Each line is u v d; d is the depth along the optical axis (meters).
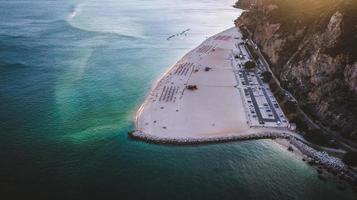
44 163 80.25
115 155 84.50
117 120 102.62
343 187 73.19
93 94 121.38
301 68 114.19
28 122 99.38
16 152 84.38
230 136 92.12
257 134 92.88
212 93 121.50
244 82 131.88
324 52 103.56
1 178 74.25
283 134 92.88
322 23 115.62
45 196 69.38
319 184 74.50
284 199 70.56
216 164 81.56
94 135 93.50
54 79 134.25
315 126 94.44
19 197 68.75
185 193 71.81
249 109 107.69
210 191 72.56
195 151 86.62
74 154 84.31
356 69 89.75
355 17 100.50
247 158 83.88
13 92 119.69
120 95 121.31
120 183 74.31
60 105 111.25
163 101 114.50
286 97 112.62
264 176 77.38
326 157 82.00
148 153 85.56
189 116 103.81
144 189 72.62
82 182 74.12
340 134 88.62
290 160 82.81
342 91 93.88
